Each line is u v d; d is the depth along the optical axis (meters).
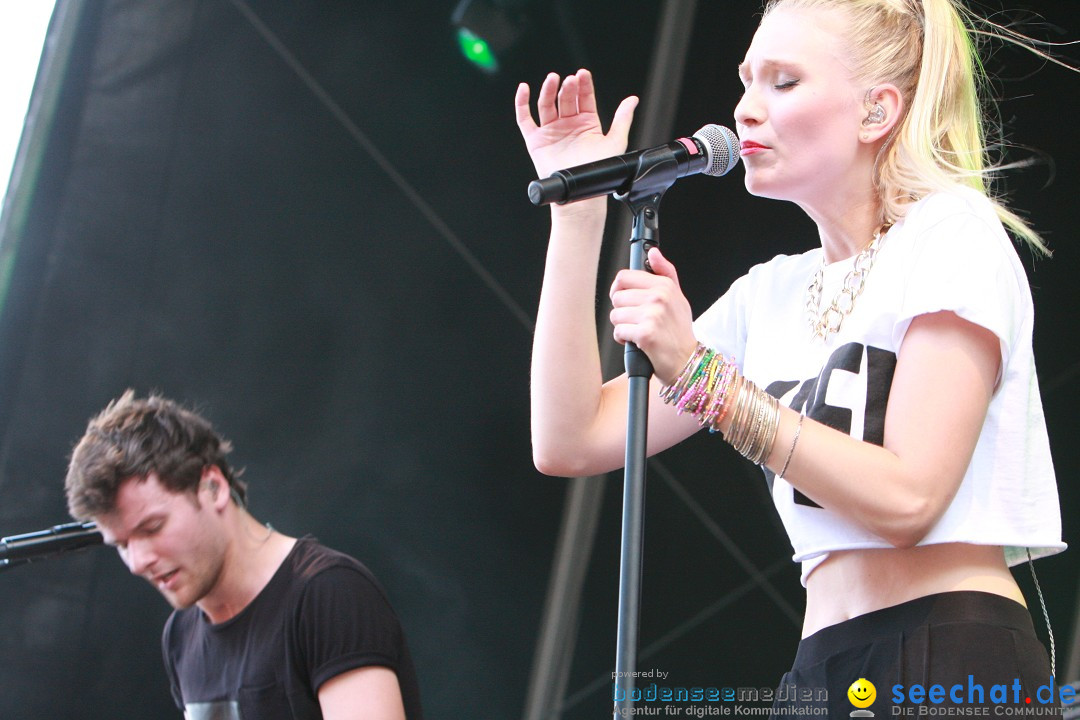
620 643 2.63
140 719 7.92
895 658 2.73
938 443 2.69
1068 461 8.98
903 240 3.00
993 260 2.84
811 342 3.15
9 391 7.95
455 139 9.36
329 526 8.81
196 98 8.73
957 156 3.14
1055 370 9.09
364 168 9.17
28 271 8.09
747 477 9.47
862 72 3.09
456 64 9.41
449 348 9.18
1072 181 9.11
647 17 9.47
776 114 3.10
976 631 2.70
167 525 4.32
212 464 4.48
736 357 3.56
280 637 4.30
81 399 8.15
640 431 2.79
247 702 4.32
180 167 8.65
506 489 9.14
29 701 7.73
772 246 9.45
